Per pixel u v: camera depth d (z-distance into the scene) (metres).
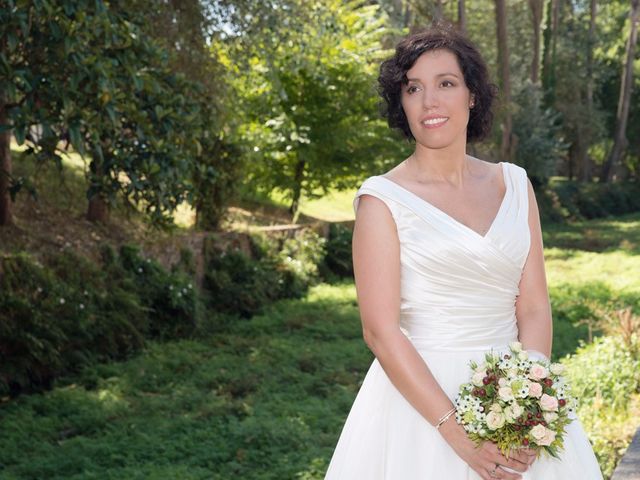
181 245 13.83
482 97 2.33
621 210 44.50
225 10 12.38
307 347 11.67
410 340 2.26
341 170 22.09
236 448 7.06
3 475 6.41
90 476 6.32
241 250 15.63
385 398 2.36
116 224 13.39
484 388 2.09
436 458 2.24
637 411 7.05
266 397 9.00
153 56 8.80
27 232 11.56
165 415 8.27
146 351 11.09
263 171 21.58
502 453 2.05
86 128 7.98
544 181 38.12
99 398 8.76
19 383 9.18
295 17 12.45
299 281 16.77
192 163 10.26
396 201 2.22
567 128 48.62
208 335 12.70
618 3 53.22
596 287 17.47
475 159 2.43
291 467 6.40
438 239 2.20
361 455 2.36
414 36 2.31
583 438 2.41
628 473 3.47
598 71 48.38
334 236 20.02
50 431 7.71
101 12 7.59
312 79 20.77
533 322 2.35
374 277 2.21
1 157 11.32
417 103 2.27
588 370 7.76
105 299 11.14
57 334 9.75
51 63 7.56
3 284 9.77
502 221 2.27
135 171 8.83
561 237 30.97
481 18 37.91
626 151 54.19
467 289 2.23
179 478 6.20
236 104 14.19
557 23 44.47
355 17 21.81
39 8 6.93
